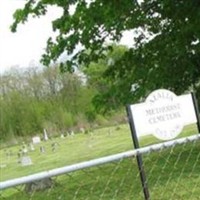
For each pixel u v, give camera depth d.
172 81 18.52
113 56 21.94
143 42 19.20
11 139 67.69
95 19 17.91
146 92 18.61
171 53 18.25
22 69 75.94
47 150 40.00
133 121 5.18
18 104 71.00
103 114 20.55
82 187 8.23
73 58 19.42
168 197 7.75
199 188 8.19
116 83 20.02
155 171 9.34
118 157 4.28
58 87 73.62
